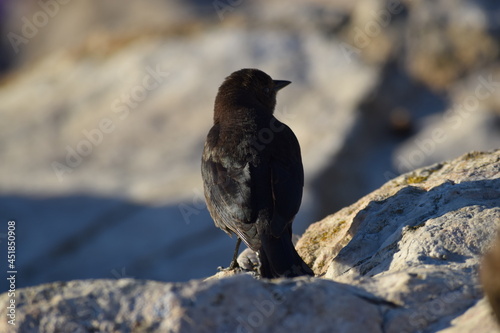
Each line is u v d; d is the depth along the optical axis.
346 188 16.89
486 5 21.20
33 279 14.93
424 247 5.46
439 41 21.03
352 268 6.02
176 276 14.19
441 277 4.80
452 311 4.54
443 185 6.67
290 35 22.30
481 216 5.71
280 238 6.67
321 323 4.35
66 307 4.33
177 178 17.91
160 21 26.08
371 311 4.46
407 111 19.86
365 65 20.81
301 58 21.31
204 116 20.03
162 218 16.17
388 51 21.19
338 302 4.42
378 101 19.61
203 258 14.52
